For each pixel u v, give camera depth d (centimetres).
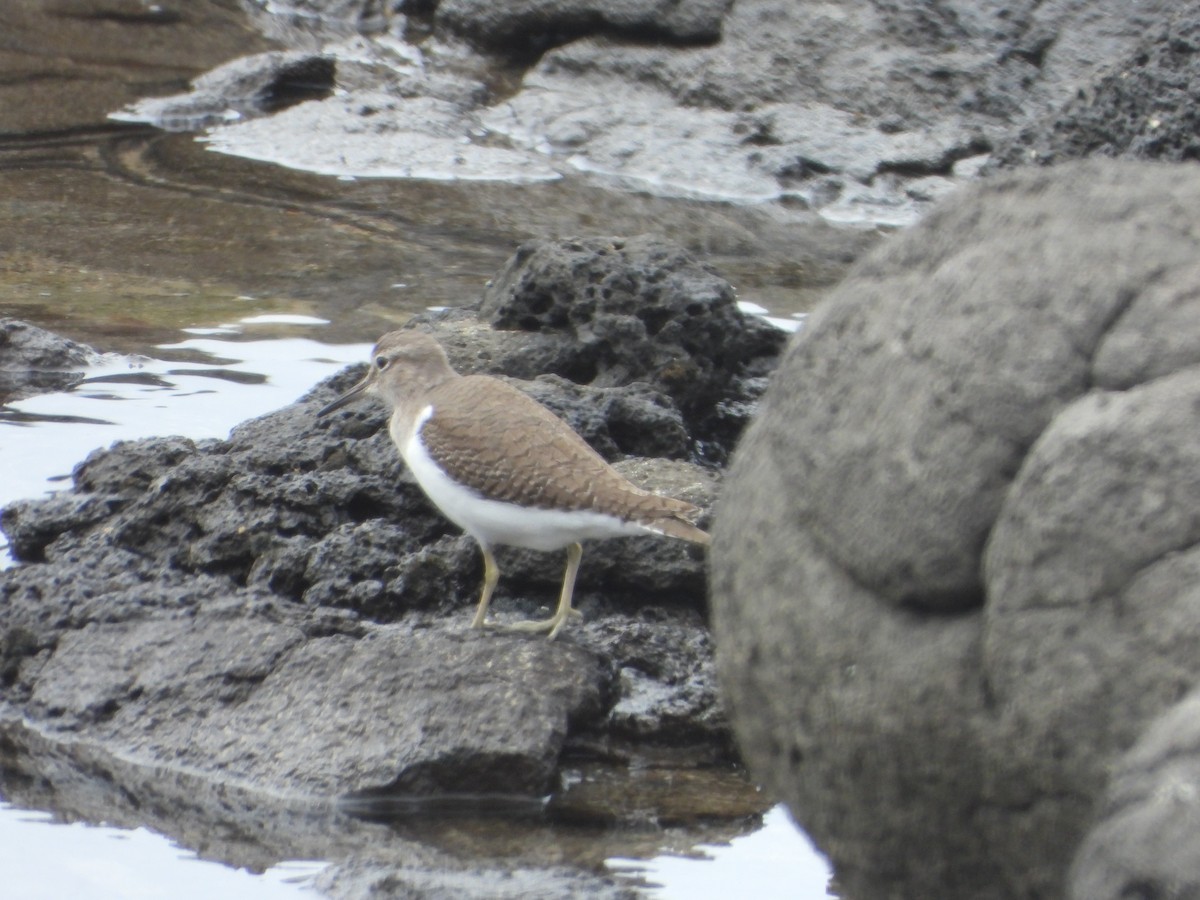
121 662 1138
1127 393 667
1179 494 637
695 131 2484
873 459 733
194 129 2584
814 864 955
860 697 727
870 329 760
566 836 990
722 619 803
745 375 1591
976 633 697
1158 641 630
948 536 704
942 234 766
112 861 959
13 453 1495
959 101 2409
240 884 929
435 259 2072
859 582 737
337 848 974
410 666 1085
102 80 2755
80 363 1709
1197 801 537
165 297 1930
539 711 1054
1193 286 683
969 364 713
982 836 700
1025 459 691
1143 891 540
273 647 1122
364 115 2591
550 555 1220
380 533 1244
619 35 2697
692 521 1102
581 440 1148
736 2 2592
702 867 950
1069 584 655
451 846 975
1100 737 645
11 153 2445
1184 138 1772
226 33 2981
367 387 1265
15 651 1179
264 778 1044
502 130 2584
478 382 1181
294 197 2312
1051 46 2406
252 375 1692
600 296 1487
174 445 1377
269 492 1278
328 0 3047
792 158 2395
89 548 1270
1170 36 1809
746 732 797
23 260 2039
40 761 1078
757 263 2078
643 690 1147
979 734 687
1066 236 724
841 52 2489
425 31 2955
